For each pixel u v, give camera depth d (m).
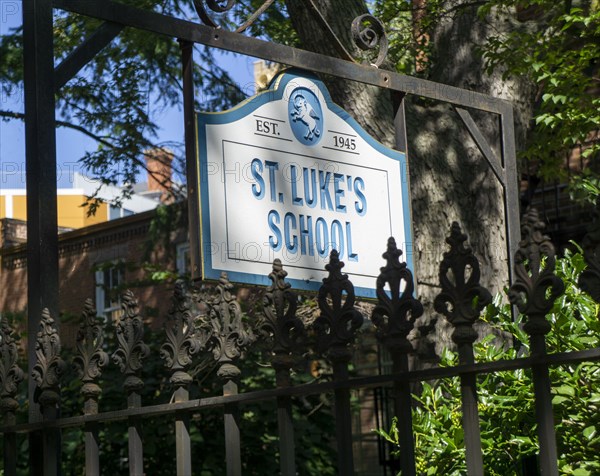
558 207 11.70
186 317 2.80
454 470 3.47
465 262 2.58
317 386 2.62
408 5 8.20
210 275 3.41
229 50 3.62
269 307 2.71
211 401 2.71
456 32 7.43
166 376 9.86
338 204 3.86
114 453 9.64
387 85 4.13
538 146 7.55
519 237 4.51
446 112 6.86
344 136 3.96
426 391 3.74
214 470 9.55
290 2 6.62
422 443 3.58
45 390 2.95
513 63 6.84
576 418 3.15
